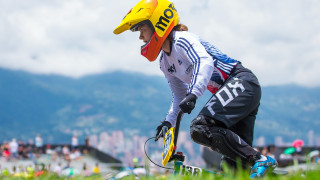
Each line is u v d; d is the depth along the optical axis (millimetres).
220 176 5418
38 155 44594
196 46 6793
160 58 7570
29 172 7898
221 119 6492
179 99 7719
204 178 5254
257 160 6434
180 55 7062
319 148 37438
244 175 5230
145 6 7020
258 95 6754
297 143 21578
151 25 7031
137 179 6684
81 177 7305
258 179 5090
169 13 7078
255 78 6820
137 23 7059
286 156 21125
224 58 6961
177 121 6680
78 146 55625
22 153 43844
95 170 25156
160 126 7598
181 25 7352
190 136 6695
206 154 24172
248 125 6914
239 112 6559
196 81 6594
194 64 6746
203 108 6711
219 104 6574
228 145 6477
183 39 6910
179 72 7281
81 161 45719
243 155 6488
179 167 6586
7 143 44094
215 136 6453
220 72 6922
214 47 7105
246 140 6938
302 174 5180
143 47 7230
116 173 7047
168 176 6074
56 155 42844
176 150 6980
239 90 6621
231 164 7000
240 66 6926
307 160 5285
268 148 21656
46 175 7473
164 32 7016
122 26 7242
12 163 38000
